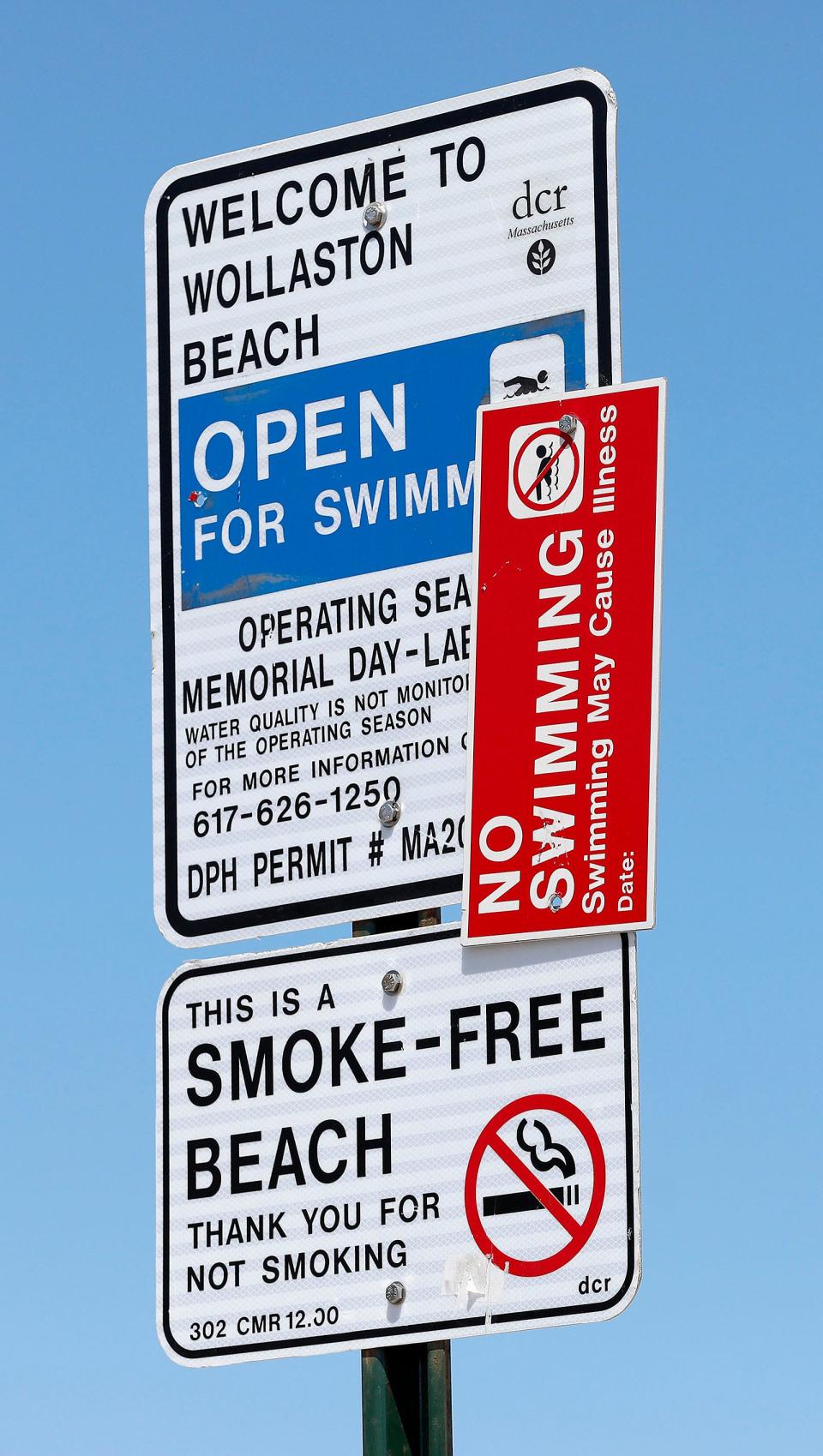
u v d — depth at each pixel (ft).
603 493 18.63
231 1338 18.84
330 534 19.89
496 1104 18.25
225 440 20.49
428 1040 18.60
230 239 20.81
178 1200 19.22
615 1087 17.90
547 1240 17.89
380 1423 18.30
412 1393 18.47
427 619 19.34
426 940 18.76
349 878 19.27
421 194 19.98
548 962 18.29
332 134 20.48
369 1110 18.71
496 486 18.98
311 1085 18.97
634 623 18.35
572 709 18.42
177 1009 19.57
